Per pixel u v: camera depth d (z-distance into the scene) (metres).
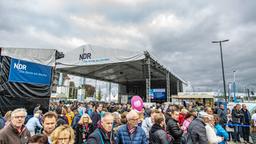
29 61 6.92
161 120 4.09
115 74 24.47
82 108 9.83
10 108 6.16
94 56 13.35
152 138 4.00
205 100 20.70
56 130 2.73
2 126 4.44
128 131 3.73
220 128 5.41
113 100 30.83
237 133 11.30
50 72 7.80
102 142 3.19
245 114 11.10
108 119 3.28
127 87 34.28
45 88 7.47
